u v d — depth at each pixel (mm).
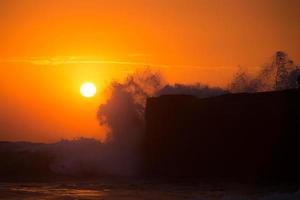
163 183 90188
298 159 92938
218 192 77125
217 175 98688
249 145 97500
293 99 95938
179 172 102438
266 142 96125
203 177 97750
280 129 95438
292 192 73688
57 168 108688
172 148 104625
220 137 100125
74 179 99000
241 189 80750
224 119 100438
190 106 105000
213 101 103312
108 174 106125
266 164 95375
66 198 72062
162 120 106938
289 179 91688
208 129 101625
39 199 71250
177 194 75125
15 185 89188
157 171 105188
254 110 98500
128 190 80375
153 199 70500
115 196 73625
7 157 112875
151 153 107250
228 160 98688
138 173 106688
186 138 103375
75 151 112562
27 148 116812
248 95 100750
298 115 94500
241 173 96875
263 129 96875
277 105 96688
